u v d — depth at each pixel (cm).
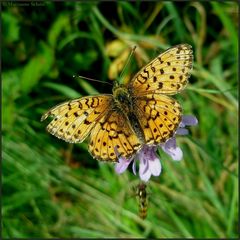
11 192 26
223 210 26
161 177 26
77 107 17
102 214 26
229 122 28
